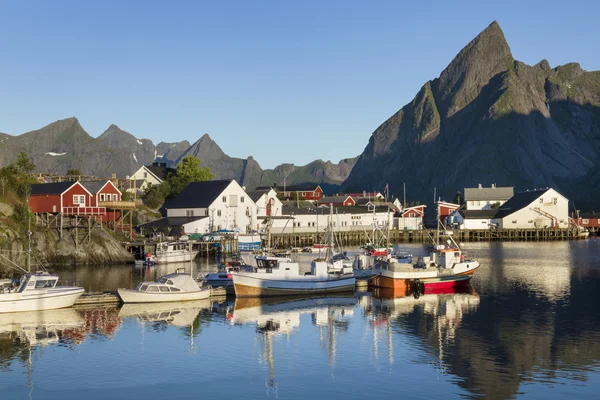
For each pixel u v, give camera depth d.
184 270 82.06
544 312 53.84
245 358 40.41
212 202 113.94
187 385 35.28
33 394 33.91
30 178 109.25
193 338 45.31
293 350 42.22
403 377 36.50
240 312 54.84
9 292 53.44
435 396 33.50
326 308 56.91
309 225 139.88
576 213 184.88
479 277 77.06
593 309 55.00
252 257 81.31
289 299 61.53
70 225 94.19
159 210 125.25
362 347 42.97
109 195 104.38
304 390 34.50
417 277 65.50
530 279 74.88
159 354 41.16
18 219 86.81
